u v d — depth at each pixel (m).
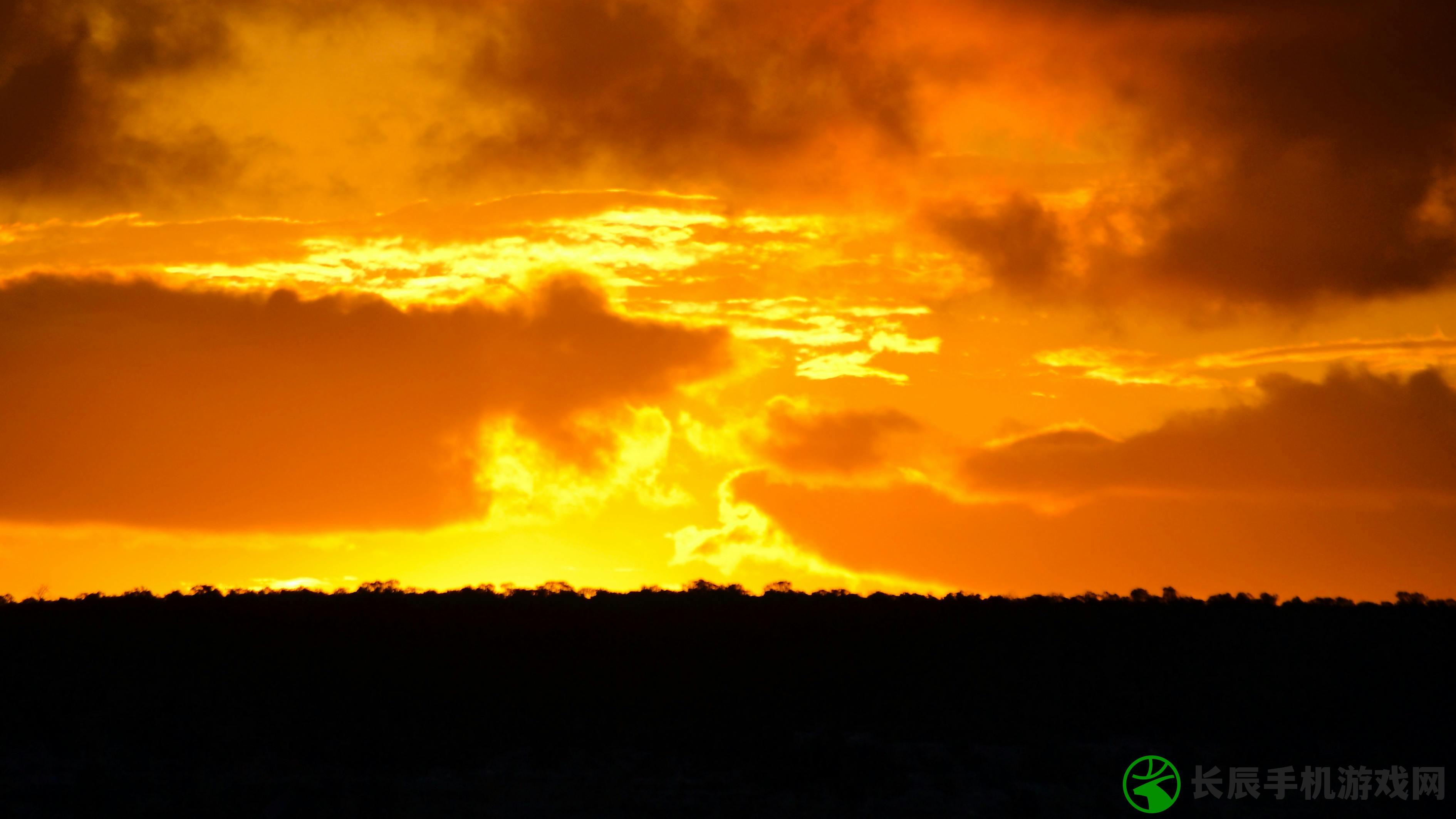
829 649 112.81
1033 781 85.94
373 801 77.75
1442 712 100.31
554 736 91.44
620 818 77.56
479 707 96.69
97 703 95.56
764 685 103.31
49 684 99.31
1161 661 112.50
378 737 89.38
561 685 102.12
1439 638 117.12
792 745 89.25
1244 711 99.94
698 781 84.81
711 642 113.31
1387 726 97.38
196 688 99.56
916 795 82.50
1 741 89.19
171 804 77.69
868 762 85.12
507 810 78.62
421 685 101.25
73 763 86.00
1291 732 96.69
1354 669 109.44
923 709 99.62
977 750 91.88
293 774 85.12
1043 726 96.50
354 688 100.31
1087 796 83.56
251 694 99.00
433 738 89.62
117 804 77.31
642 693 100.94
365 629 114.94
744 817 78.00
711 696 100.75
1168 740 95.81
